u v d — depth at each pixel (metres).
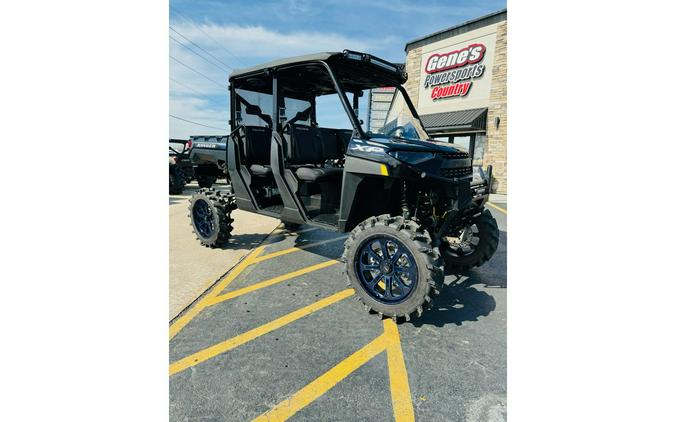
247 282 3.54
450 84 13.24
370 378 2.07
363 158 2.93
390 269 2.69
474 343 2.46
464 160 3.19
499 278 3.78
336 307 3.01
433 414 1.80
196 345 2.38
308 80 3.95
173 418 1.74
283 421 1.74
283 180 3.67
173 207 7.98
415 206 3.13
